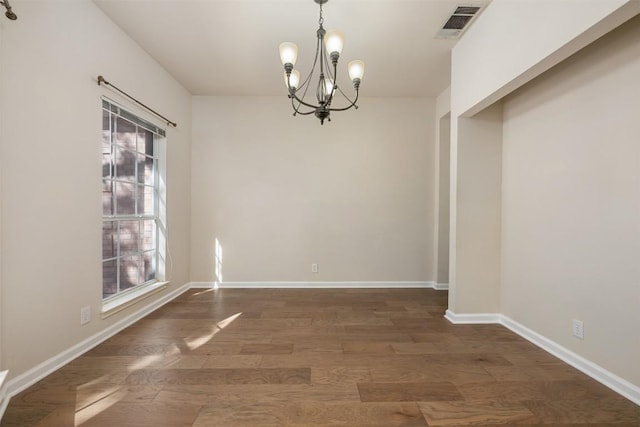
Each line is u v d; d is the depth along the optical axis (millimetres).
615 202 1646
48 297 1791
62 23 1870
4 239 1536
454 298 2701
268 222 3936
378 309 3078
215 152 3906
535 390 1649
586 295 1822
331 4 2141
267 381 1729
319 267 3953
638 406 1512
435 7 2168
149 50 2799
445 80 3402
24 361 1644
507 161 2592
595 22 1372
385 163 3945
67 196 1922
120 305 2459
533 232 2277
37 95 1704
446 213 3883
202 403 1525
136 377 1762
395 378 1768
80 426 1354
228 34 2531
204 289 3834
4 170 1531
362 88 3623
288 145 3922
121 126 2631
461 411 1473
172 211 3406
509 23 1956
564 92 1981
